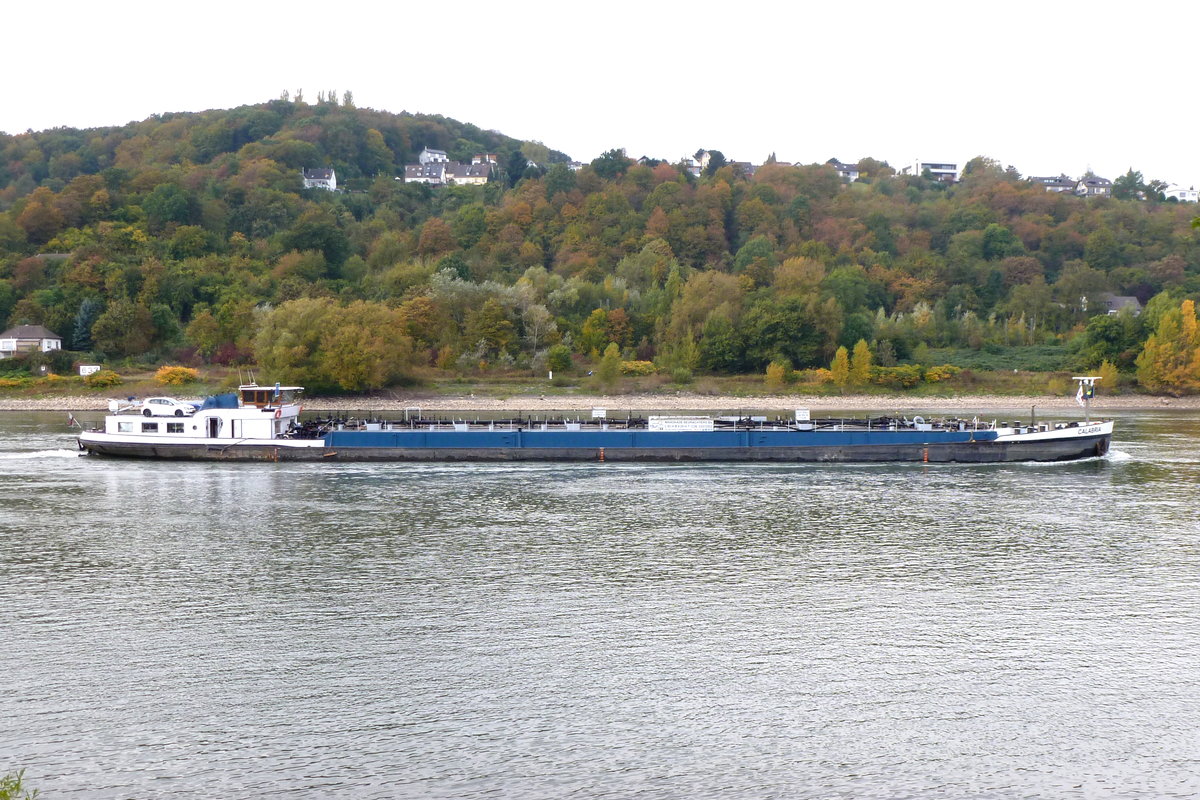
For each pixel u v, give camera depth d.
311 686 43.97
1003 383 198.38
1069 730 40.34
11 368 193.12
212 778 36.53
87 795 35.50
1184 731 40.28
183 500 82.44
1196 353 187.62
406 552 65.31
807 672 45.62
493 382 192.50
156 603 54.81
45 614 53.00
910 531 71.19
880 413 169.62
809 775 36.97
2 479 92.31
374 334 178.62
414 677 44.91
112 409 105.75
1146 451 111.06
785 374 199.00
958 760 38.06
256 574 60.31
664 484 90.12
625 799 35.34
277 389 105.94
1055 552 65.44
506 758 37.94
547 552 65.38
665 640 49.41
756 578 59.50
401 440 103.44
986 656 47.53
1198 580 59.12
